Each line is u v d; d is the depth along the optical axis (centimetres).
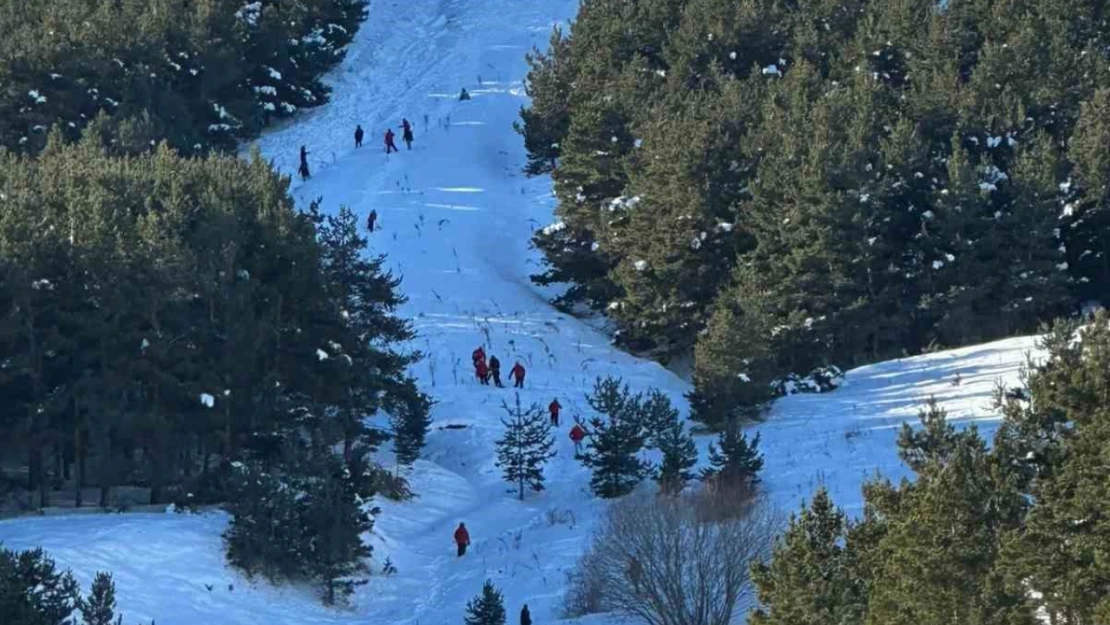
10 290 5866
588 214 8706
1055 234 7756
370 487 5916
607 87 9325
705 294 8094
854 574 3528
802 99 8525
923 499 3312
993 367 6812
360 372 6506
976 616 3159
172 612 5144
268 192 6744
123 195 6706
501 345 8062
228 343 6125
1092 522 3178
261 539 5544
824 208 7719
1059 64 8669
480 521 6159
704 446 6419
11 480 6125
